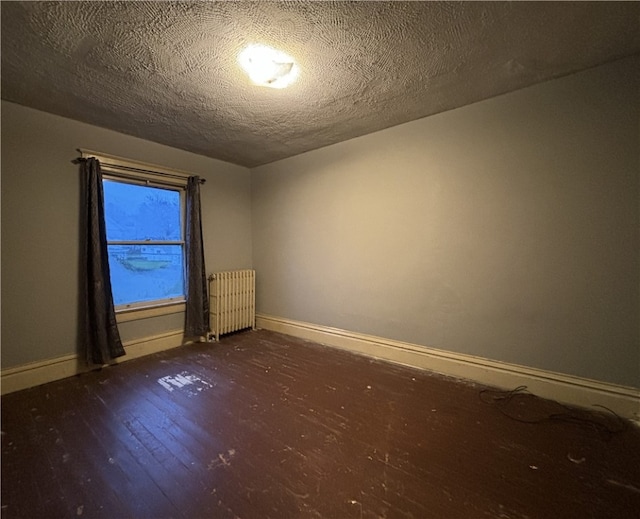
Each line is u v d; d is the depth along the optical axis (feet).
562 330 6.81
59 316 8.34
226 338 12.06
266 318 13.42
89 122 8.67
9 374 7.50
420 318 8.93
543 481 4.52
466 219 8.00
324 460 5.03
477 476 4.64
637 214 5.96
